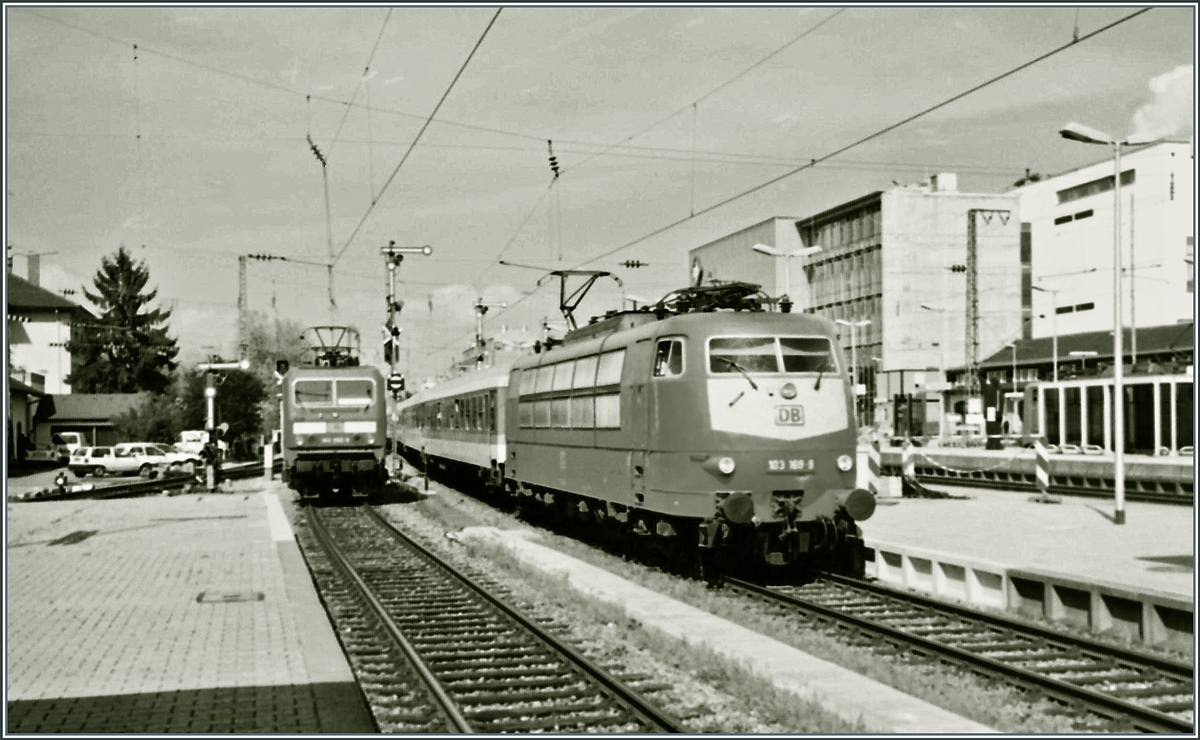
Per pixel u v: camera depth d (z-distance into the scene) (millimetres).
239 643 11562
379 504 32781
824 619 13281
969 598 14789
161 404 69750
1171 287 74000
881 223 83062
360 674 10781
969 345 73812
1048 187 84688
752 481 16141
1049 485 32406
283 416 31281
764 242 93438
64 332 89500
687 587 15766
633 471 18125
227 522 26438
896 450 47188
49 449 69688
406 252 36562
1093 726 8758
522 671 10672
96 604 14227
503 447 29453
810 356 16688
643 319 19594
